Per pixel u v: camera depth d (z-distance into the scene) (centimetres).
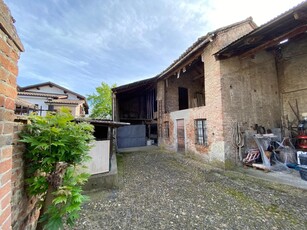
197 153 731
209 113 657
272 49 769
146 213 291
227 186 424
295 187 407
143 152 949
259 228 251
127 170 579
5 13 104
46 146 169
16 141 152
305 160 511
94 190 391
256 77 701
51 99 1452
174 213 292
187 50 721
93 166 414
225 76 614
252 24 741
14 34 118
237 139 607
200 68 1028
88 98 2444
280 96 777
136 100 1366
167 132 1030
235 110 621
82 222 258
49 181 181
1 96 105
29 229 184
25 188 172
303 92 709
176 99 1084
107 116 2456
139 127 1232
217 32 611
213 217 280
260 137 588
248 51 588
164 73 935
